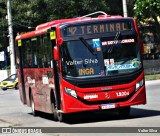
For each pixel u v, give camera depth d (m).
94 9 59.22
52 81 19.34
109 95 18.03
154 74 59.19
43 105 21.52
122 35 18.45
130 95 18.23
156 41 65.50
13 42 59.06
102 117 20.48
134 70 18.34
